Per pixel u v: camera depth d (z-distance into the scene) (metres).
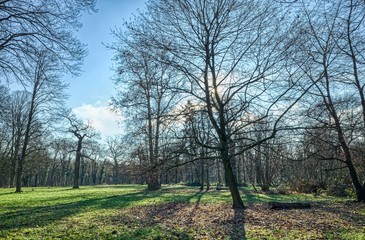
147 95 18.23
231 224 12.77
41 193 36.81
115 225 12.64
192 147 17.31
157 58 17.16
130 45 16.91
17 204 22.53
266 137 17.33
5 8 13.29
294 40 15.45
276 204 18.20
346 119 21.30
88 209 18.83
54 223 13.17
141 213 16.77
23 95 50.12
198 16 17.78
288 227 11.88
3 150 55.22
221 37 17.97
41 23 13.92
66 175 97.44
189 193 33.50
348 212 16.44
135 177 17.61
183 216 15.50
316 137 18.58
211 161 20.77
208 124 19.00
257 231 11.09
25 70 15.38
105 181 106.44
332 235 10.23
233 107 17.98
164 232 11.00
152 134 18.17
